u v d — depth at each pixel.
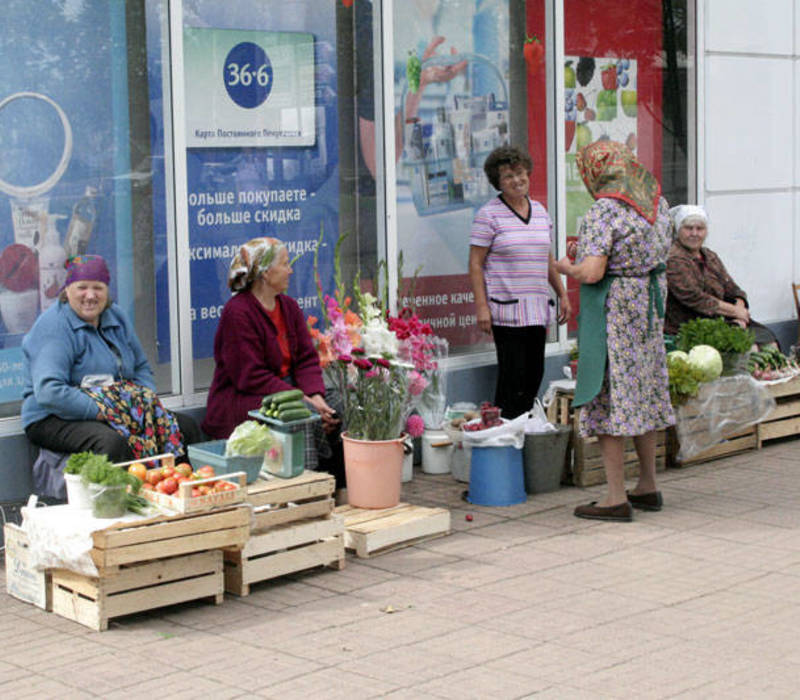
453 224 8.02
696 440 7.69
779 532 6.30
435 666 4.50
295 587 5.47
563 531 6.33
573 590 5.38
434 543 6.12
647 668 4.46
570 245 8.62
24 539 5.24
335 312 6.61
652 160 9.10
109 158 6.47
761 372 8.27
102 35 6.40
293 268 7.27
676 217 8.25
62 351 5.73
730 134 9.52
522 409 7.53
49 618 5.09
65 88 6.30
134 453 5.69
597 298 6.37
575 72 8.55
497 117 8.19
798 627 4.90
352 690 4.28
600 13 8.66
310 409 6.43
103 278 5.84
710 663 4.51
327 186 7.38
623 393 6.35
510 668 4.47
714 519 6.56
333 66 7.34
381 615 5.07
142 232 6.62
